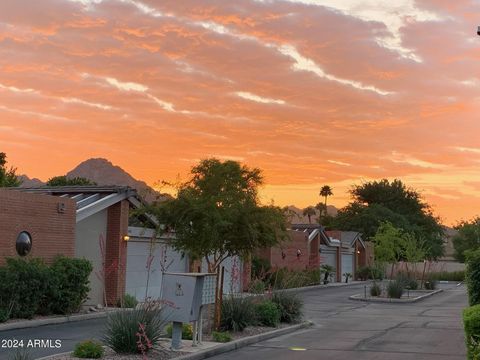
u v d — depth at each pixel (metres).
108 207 25.61
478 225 87.25
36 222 21.22
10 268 18.64
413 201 89.50
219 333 15.59
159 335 13.10
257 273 36.16
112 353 12.66
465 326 8.73
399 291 35.91
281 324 19.78
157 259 28.80
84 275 21.38
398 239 50.84
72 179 53.00
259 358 13.75
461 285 59.25
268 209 16.56
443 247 87.69
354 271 66.00
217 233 15.90
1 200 19.77
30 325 18.16
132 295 26.77
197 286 13.86
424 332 19.00
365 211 84.44
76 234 24.20
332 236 61.84
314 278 48.31
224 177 16.38
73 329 17.72
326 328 20.17
